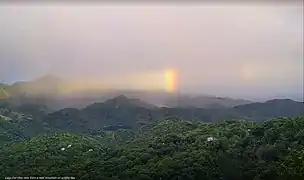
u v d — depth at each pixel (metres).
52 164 106.19
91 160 108.75
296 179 81.25
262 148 105.62
